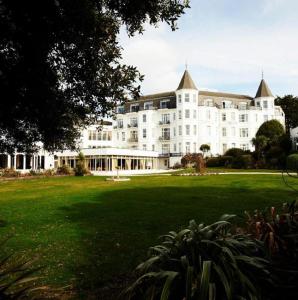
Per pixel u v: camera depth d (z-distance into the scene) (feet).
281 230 12.37
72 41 14.75
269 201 42.16
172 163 222.48
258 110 238.27
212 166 172.76
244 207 38.14
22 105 15.62
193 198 47.16
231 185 64.39
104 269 19.62
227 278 9.24
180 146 223.30
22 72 14.30
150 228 29.25
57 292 16.58
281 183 65.16
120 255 22.12
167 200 45.83
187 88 222.48
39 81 14.96
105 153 173.17
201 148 208.23
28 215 37.11
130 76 17.79
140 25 17.20
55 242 25.57
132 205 42.11
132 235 27.02
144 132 238.27
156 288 9.78
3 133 19.30
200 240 10.23
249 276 9.80
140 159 204.54
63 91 16.96
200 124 224.12
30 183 89.56
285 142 149.07
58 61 15.89
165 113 233.96
